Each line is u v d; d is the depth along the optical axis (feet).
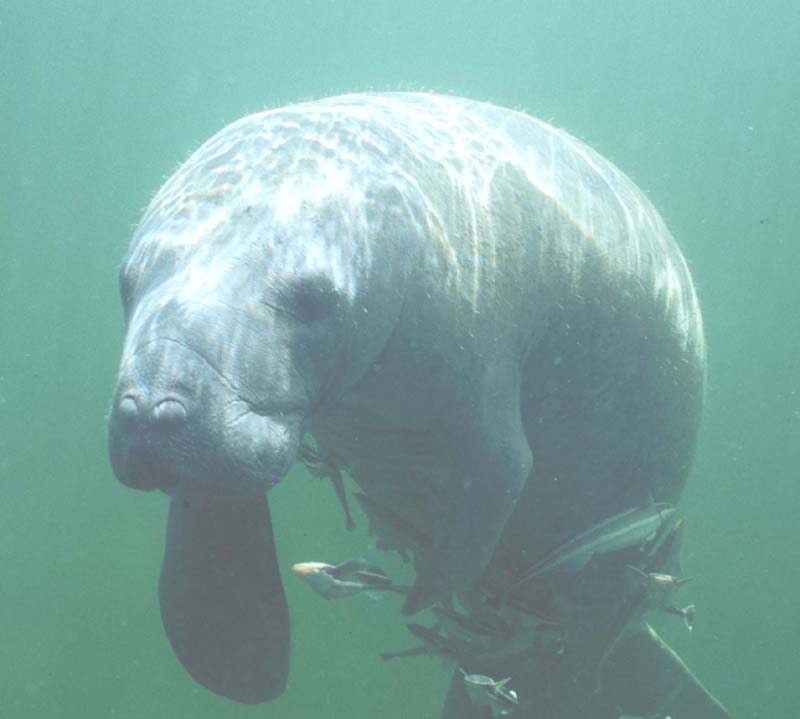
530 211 12.98
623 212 14.69
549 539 15.47
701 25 111.24
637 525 14.53
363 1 119.75
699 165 125.90
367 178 11.19
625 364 14.35
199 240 9.95
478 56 124.77
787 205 123.24
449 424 12.26
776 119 117.91
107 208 150.41
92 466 122.11
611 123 127.65
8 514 108.99
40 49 131.64
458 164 12.57
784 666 72.23
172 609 11.97
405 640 55.26
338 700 52.26
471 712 16.21
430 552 12.30
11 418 132.87
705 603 80.84
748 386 113.70
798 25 106.73
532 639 14.96
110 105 139.13
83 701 62.75
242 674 12.27
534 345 13.29
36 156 145.79
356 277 10.53
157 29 128.47
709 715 17.24
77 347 145.28
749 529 96.68
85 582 80.64
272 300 9.75
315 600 57.16
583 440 14.60
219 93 137.49
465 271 11.94
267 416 9.50
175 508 12.30
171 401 8.78
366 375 11.66
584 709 15.65
